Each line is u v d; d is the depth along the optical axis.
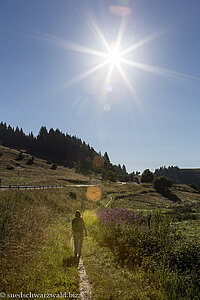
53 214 14.52
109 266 6.84
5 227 7.48
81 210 21.64
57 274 5.52
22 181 49.44
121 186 77.44
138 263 7.43
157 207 38.22
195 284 5.69
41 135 152.75
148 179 111.81
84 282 5.51
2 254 6.02
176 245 7.89
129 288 5.34
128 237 9.17
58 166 111.50
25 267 5.64
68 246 8.34
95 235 10.58
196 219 20.34
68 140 159.12
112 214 12.41
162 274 6.14
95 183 70.25
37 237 8.19
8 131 163.88
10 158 98.12
